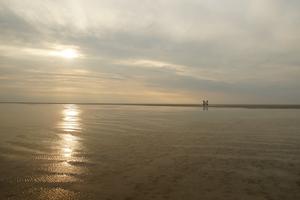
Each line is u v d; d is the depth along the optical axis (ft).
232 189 27.17
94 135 59.67
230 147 47.14
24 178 29.86
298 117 112.57
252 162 37.27
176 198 24.86
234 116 118.73
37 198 24.57
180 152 43.27
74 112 152.87
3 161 36.58
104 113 144.25
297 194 25.90
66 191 26.30
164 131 66.39
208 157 40.11
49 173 31.78
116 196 25.21
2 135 57.41
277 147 47.06
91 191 26.37
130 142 51.60
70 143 49.90
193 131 66.64
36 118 102.22
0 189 26.58
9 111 154.51
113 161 37.50
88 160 37.99
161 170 33.47
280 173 32.30
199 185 28.30
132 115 126.41
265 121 93.56
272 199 24.75
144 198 24.82
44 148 45.16
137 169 33.86
